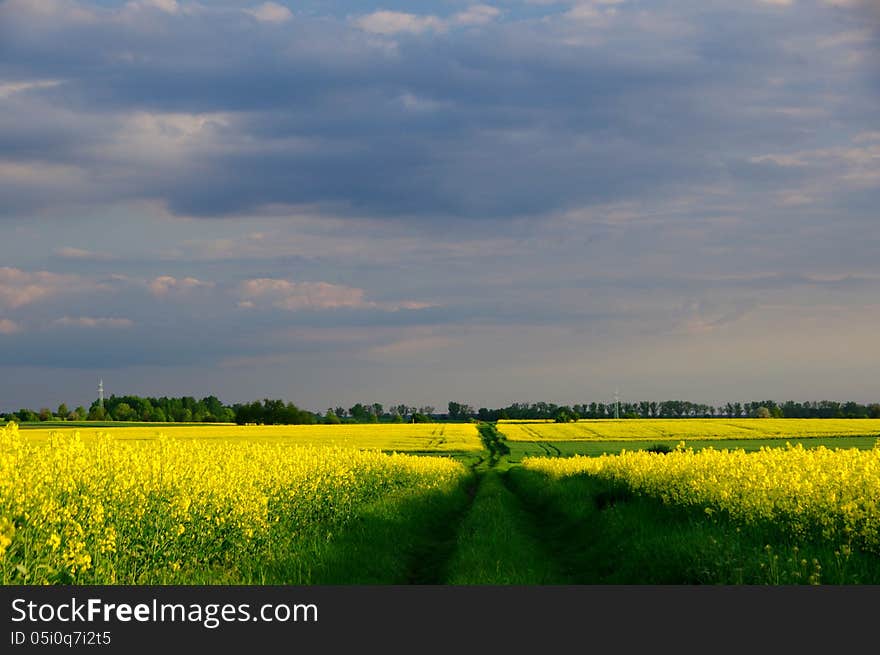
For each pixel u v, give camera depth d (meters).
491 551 16.42
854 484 14.94
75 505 10.96
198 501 13.82
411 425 119.06
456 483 40.53
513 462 68.88
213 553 13.88
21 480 10.73
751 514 15.35
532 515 27.92
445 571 15.41
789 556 11.94
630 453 37.50
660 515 19.88
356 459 28.33
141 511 12.12
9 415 144.25
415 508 25.41
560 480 35.97
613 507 21.45
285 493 18.42
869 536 12.34
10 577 8.97
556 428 117.44
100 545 10.58
